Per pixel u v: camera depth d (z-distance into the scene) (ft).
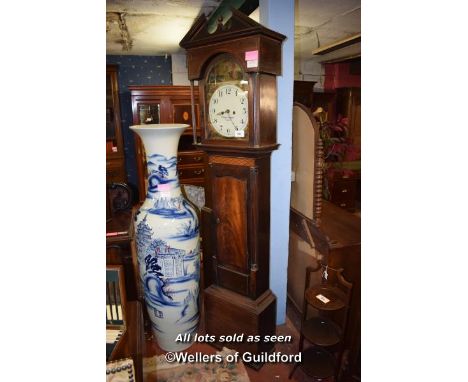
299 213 6.70
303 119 6.20
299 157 6.50
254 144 4.61
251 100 4.47
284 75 5.41
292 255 7.20
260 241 5.23
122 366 3.64
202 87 5.00
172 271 5.40
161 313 5.62
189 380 5.31
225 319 5.68
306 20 7.37
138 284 6.29
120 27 7.54
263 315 5.38
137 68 11.71
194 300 5.83
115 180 11.78
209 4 6.04
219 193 5.28
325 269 5.23
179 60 11.73
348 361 5.23
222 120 4.87
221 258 5.57
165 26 7.48
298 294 6.95
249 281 5.32
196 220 5.63
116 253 5.60
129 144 12.24
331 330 5.16
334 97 12.26
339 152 11.69
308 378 5.27
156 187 5.35
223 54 4.62
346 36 8.86
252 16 6.72
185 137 11.80
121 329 4.41
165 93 11.01
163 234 5.25
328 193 11.87
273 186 5.77
